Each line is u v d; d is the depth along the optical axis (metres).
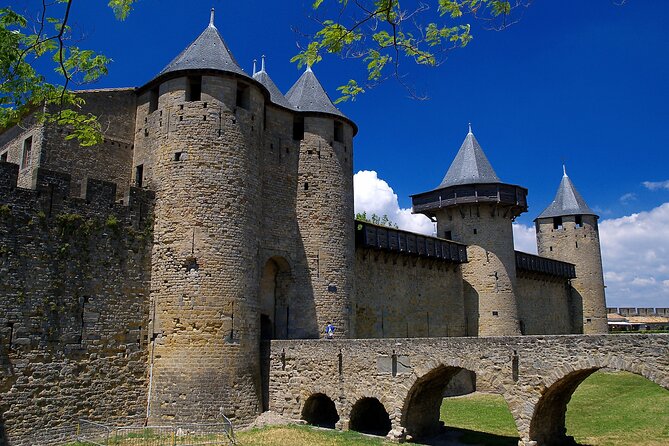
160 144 22.91
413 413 20.61
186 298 21.11
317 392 21.53
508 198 38.56
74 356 19.28
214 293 21.31
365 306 30.34
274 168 26.36
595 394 30.83
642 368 14.97
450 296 37.19
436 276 36.28
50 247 19.19
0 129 25.59
